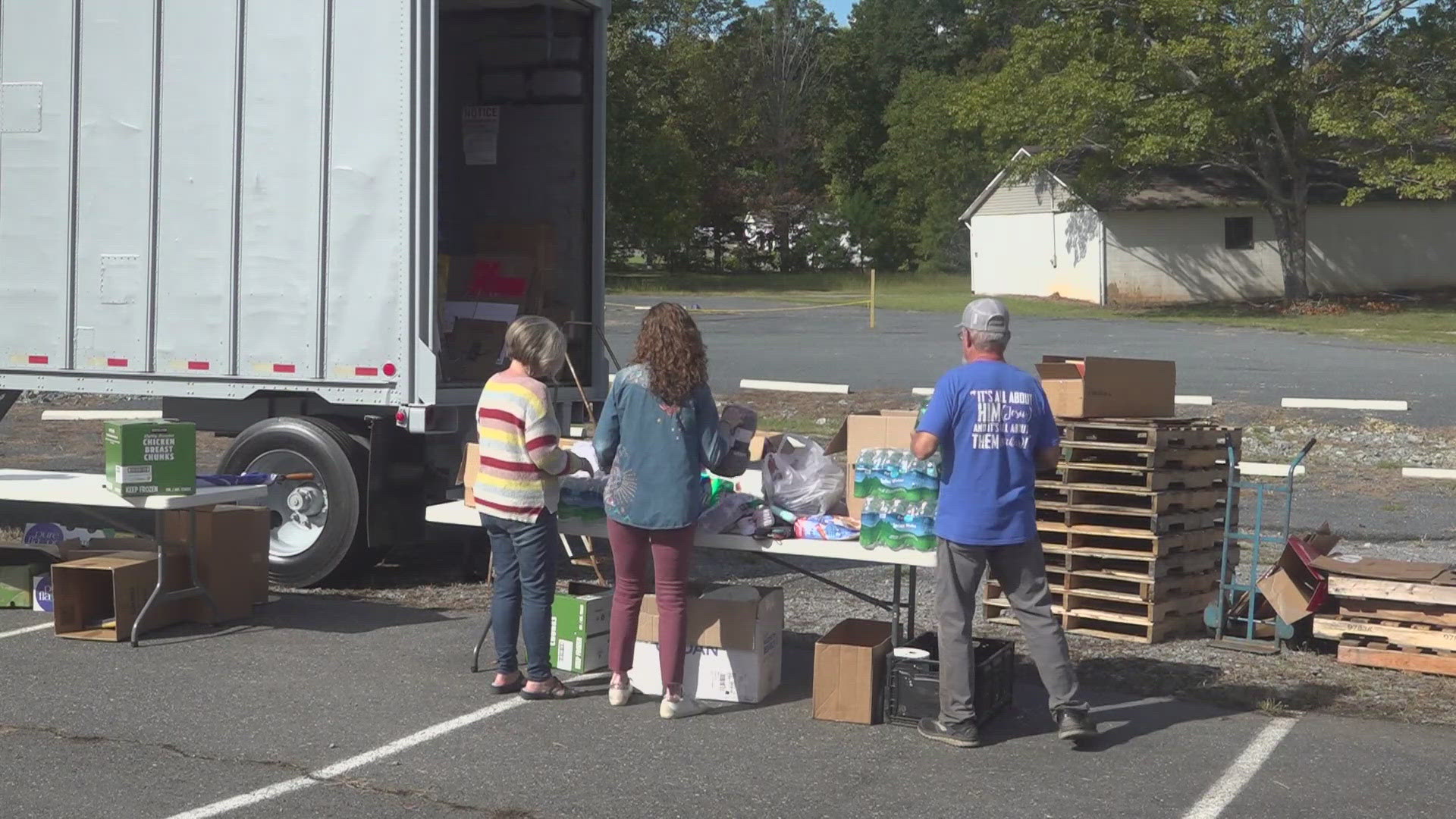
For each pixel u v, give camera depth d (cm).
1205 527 750
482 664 666
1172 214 3953
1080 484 731
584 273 941
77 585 711
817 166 7519
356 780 505
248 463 842
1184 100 3381
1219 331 2908
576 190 943
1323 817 475
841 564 933
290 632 724
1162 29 3425
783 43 7231
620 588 590
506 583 609
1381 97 3256
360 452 827
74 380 858
